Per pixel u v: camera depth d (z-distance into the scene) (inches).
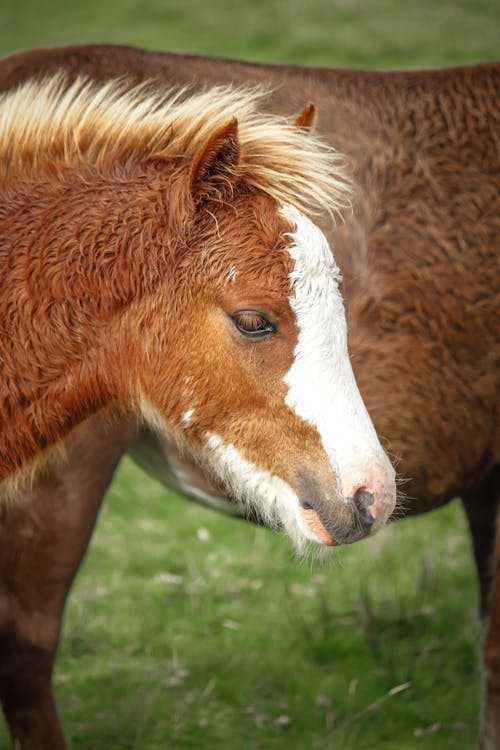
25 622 149.8
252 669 192.9
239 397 120.9
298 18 600.4
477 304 148.9
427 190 149.3
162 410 126.8
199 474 150.3
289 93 152.1
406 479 151.7
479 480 160.6
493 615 153.9
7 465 128.2
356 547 234.2
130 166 126.3
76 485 145.0
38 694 153.3
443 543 237.8
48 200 124.1
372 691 187.2
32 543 146.4
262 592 219.1
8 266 122.3
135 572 226.7
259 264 116.3
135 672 190.7
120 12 632.4
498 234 149.8
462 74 157.5
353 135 149.9
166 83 149.4
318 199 122.3
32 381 124.0
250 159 122.3
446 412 150.7
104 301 122.5
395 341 147.0
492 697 155.9
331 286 117.9
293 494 121.3
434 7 629.3
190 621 208.4
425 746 171.6
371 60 537.6
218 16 612.1
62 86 136.9
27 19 621.3
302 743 172.7
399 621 206.5
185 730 175.2
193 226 119.9
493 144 152.4
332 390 117.1
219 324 119.2
